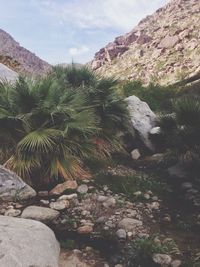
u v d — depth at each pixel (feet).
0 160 24.04
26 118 23.54
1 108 23.94
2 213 20.04
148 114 36.76
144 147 33.55
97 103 30.71
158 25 463.42
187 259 16.49
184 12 424.87
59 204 21.27
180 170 27.61
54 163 23.67
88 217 20.45
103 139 30.42
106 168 28.04
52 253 15.43
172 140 28.32
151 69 325.01
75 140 24.85
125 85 59.11
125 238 18.33
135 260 16.56
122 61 407.64
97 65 448.65
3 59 54.70
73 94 26.68
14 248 14.37
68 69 35.63
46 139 22.38
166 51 339.16
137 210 21.30
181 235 18.81
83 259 16.80
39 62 463.01
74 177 24.59
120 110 31.55
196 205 22.11
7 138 23.95
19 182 22.07
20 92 24.32
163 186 25.20
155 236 18.40
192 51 312.91
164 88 61.11
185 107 27.89
